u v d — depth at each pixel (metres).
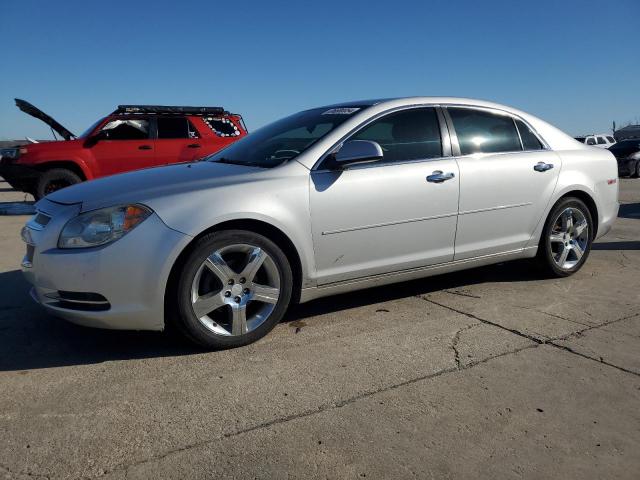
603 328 3.77
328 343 3.51
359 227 3.76
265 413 2.65
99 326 3.14
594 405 2.74
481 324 3.84
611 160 5.28
